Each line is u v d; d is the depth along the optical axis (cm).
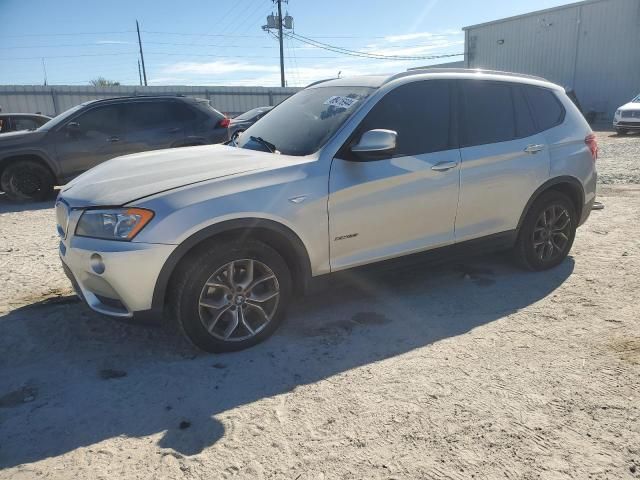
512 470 235
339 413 278
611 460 240
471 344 354
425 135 405
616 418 270
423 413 276
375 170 375
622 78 2612
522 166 451
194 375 318
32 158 880
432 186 401
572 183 491
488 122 441
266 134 434
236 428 267
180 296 322
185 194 320
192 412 281
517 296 439
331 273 373
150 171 362
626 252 547
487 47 3225
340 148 368
